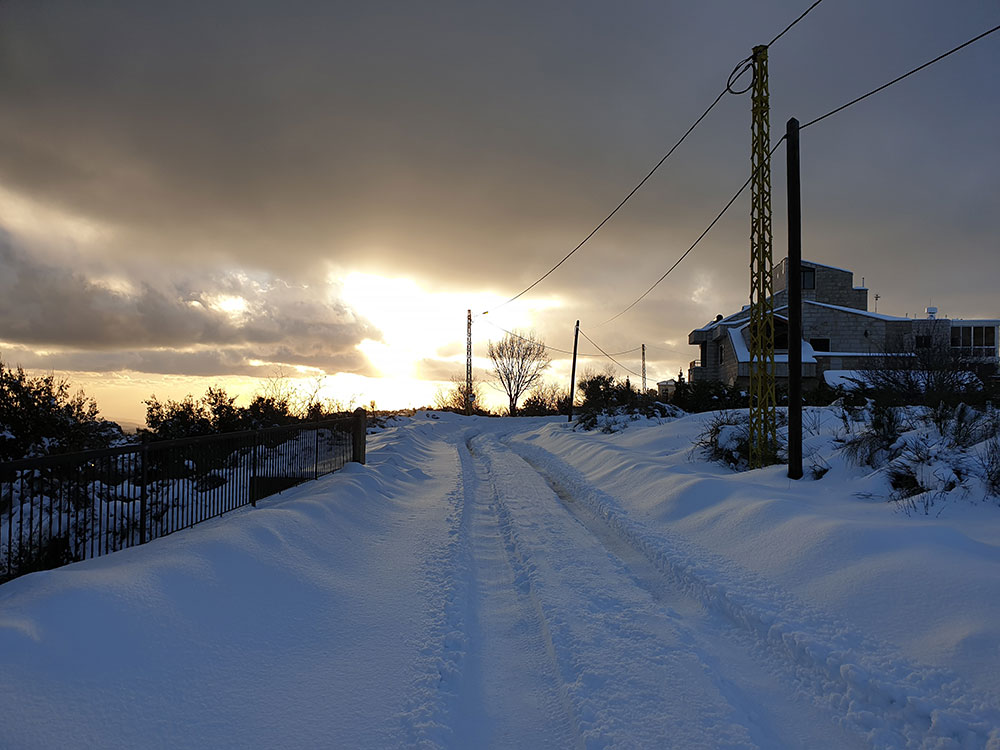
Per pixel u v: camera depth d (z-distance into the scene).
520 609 5.68
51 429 7.59
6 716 2.82
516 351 68.94
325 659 4.33
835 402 18.22
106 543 5.52
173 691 3.47
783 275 43.75
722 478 10.12
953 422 9.48
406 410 44.72
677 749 3.31
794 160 10.27
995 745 3.11
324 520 7.40
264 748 3.17
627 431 19.97
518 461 17.97
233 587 4.84
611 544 7.85
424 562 6.86
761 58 12.02
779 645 4.57
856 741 3.41
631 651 4.55
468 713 3.81
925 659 3.97
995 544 5.66
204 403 12.39
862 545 5.75
